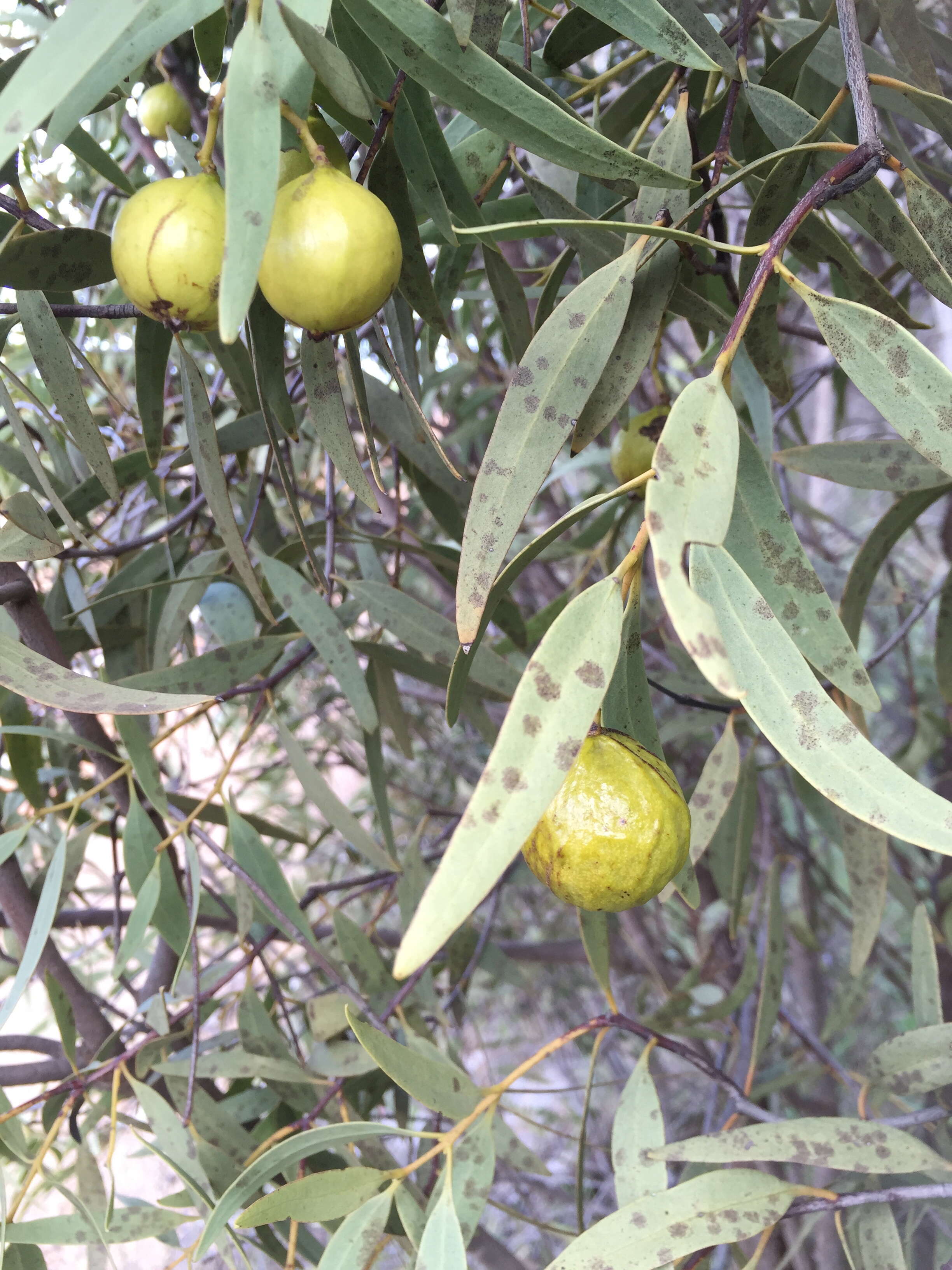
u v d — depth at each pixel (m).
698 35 0.22
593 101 0.31
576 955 0.66
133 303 0.18
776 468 0.48
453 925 0.14
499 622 0.34
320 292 0.17
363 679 0.29
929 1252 0.29
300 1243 0.30
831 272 0.38
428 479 0.36
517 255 0.60
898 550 0.72
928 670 0.73
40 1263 0.26
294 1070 0.29
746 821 0.38
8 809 0.43
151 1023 0.28
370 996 0.35
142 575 0.37
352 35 0.18
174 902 0.29
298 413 0.38
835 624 0.20
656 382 0.33
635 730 0.21
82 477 0.37
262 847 0.29
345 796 1.03
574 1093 0.95
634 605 0.20
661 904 0.72
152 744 0.28
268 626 0.37
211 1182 0.27
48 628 0.29
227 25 0.21
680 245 0.22
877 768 0.16
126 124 0.45
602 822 0.18
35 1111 0.40
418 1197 0.28
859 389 0.18
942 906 0.48
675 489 0.15
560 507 0.73
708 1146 0.22
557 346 0.19
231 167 0.14
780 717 0.16
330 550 0.33
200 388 0.22
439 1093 0.23
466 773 0.88
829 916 0.71
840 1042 0.64
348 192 0.17
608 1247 0.21
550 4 0.30
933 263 0.20
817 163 0.22
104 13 0.14
